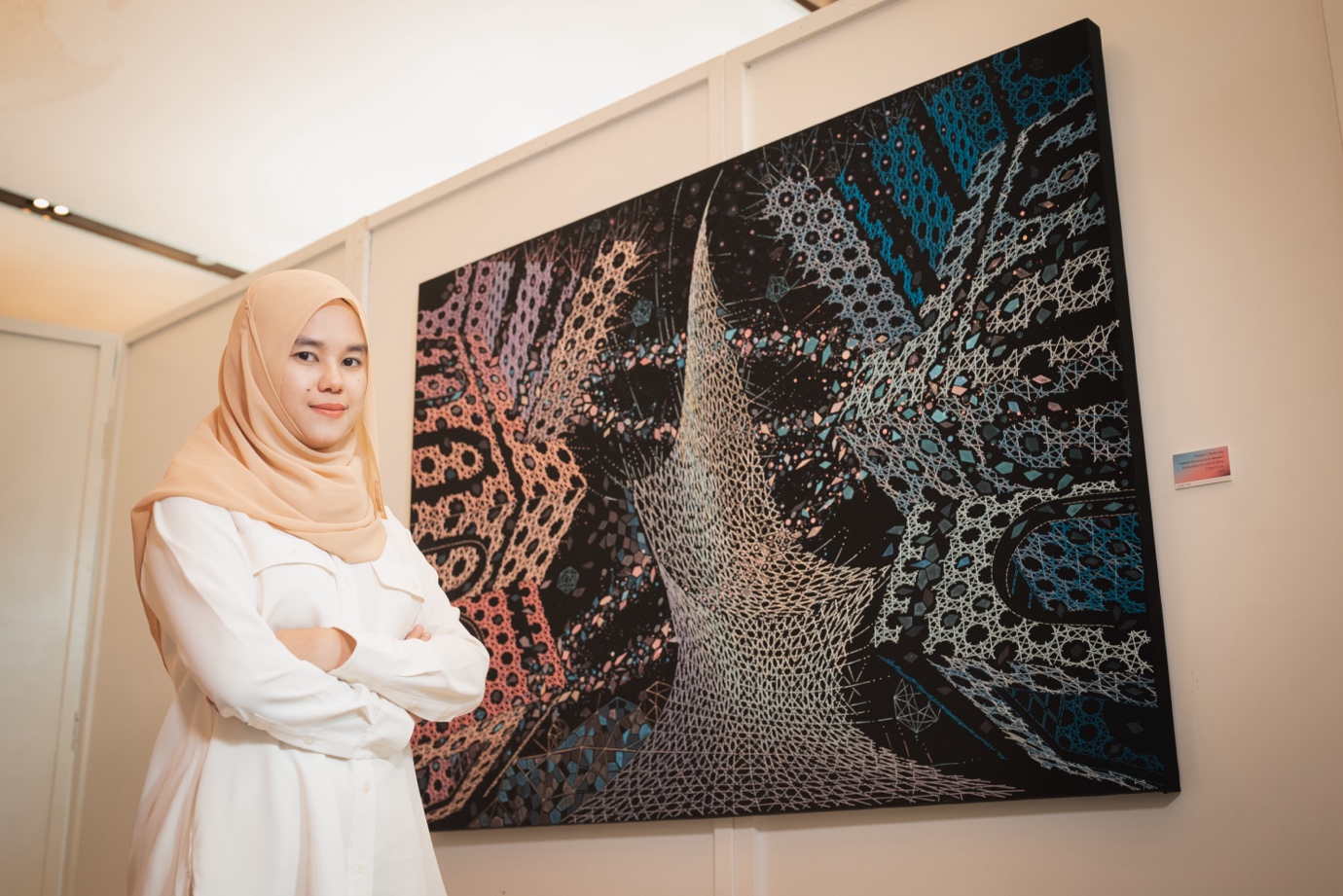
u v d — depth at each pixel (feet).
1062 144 6.97
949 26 7.81
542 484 9.29
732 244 8.45
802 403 7.85
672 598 8.27
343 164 12.64
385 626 5.98
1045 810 6.51
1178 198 6.66
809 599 7.56
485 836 9.05
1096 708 6.32
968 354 7.13
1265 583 6.04
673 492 8.44
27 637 12.92
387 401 10.89
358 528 5.98
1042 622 6.58
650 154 9.39
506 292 9.94
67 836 12.68
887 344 7.52
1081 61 6.97
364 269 11.34
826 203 7.99
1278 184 6.35
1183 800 6.10
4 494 13.08
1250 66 6.55
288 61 11.02
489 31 10.60
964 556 6.93
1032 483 6.76
